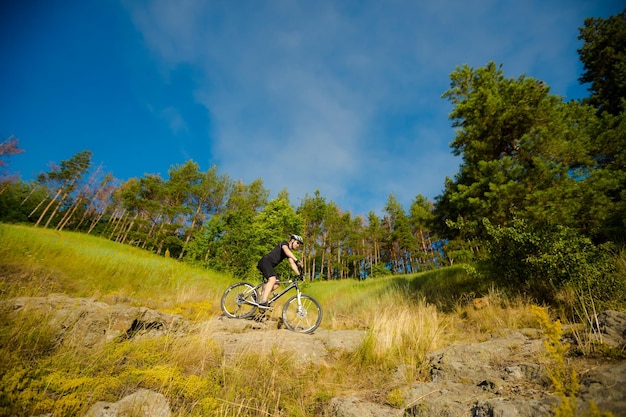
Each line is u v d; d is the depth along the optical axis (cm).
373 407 263
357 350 407
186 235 3847
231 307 653
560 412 160
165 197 3981
